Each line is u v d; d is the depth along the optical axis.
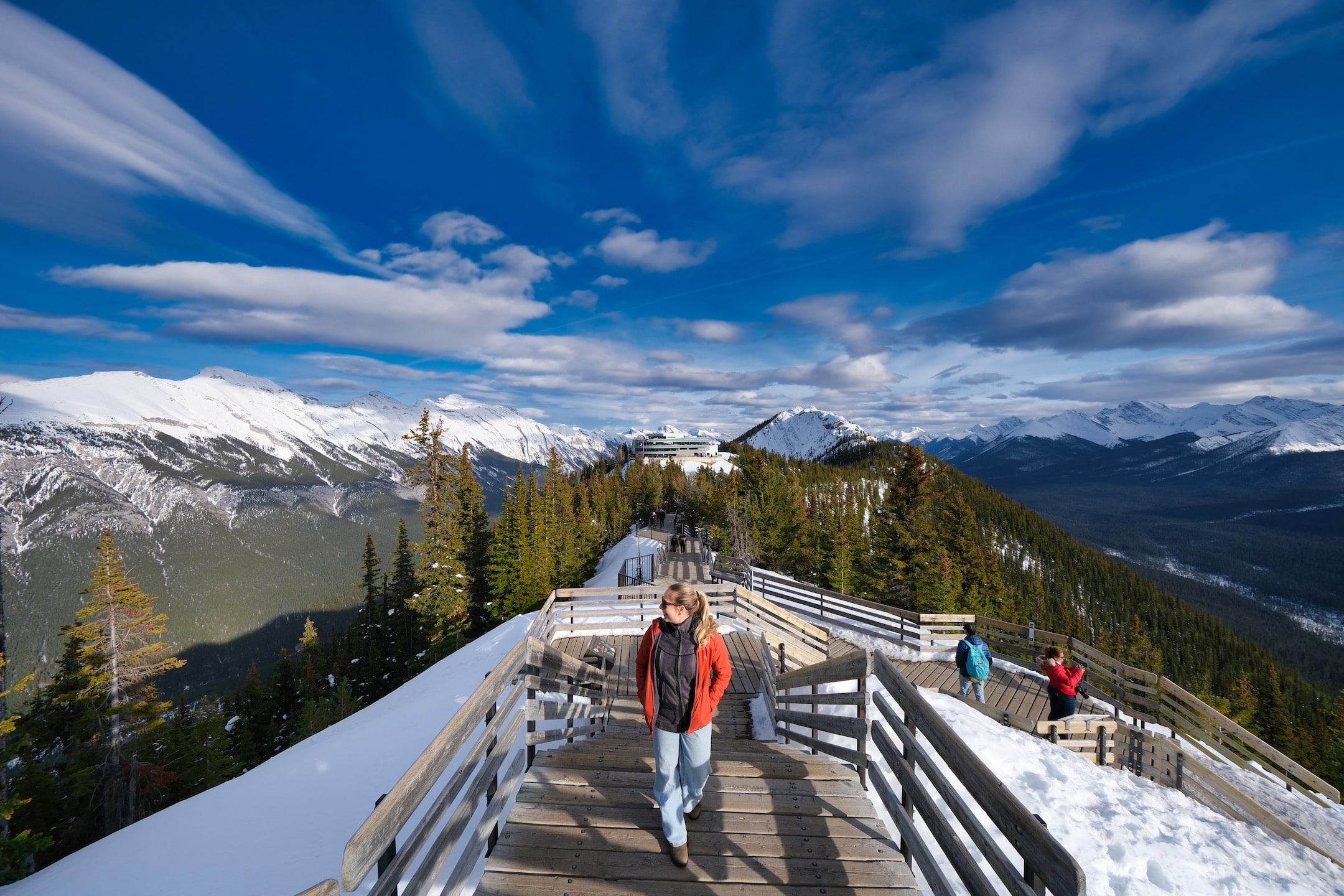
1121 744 9.82
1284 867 5.88
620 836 4.06
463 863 3.44
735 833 4.14
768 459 106.56
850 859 3.85
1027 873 2.40
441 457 30.84
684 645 3.92
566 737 6.07
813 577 44.19
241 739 34.41
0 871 9.76
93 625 19.62
